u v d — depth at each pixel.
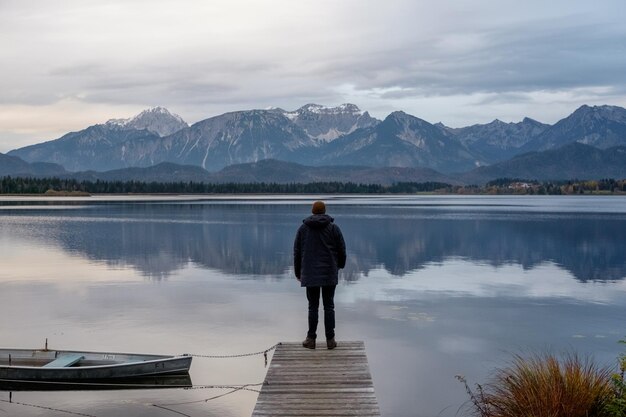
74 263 50.06
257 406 11.99
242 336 25.73
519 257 55.12
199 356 22.41
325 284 14.91
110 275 43.50
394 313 30.55
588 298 34.81
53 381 18.89
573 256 55.91
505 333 26.45
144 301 33.50
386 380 20.14
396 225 94.25
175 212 134.25
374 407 11.91
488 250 60.84
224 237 72.94
